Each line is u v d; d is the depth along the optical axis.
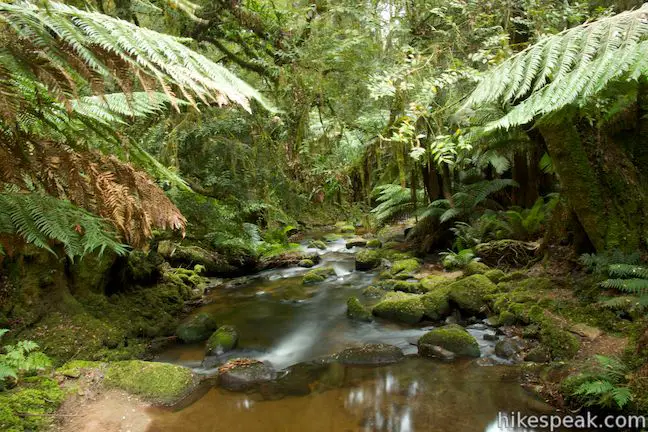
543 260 5.46
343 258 9.18
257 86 5.17
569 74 1.60
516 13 4.54
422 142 6.03
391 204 9.05
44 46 0.67
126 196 0.95
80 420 3.18
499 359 4.07
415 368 4.02
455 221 8.18
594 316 4.12
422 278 6.69
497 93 2.10
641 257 4.30
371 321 5.41
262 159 5.33
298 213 6.31
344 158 6.39
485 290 5.27
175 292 6.27
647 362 3.17
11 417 3.00
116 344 4.52
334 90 4.98
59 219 0.82
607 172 4.52
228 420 3.25
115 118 1.05
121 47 0.73
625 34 1.50
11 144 0.82
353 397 3.56
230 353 4.59
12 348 3.55
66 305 4.57
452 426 3.07
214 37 5.05
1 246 0.77
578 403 3.15
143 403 3.46
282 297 6.64
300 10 4.50
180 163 4.95
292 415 3.31
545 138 4.70
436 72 4.53
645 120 4.60
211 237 7.36
